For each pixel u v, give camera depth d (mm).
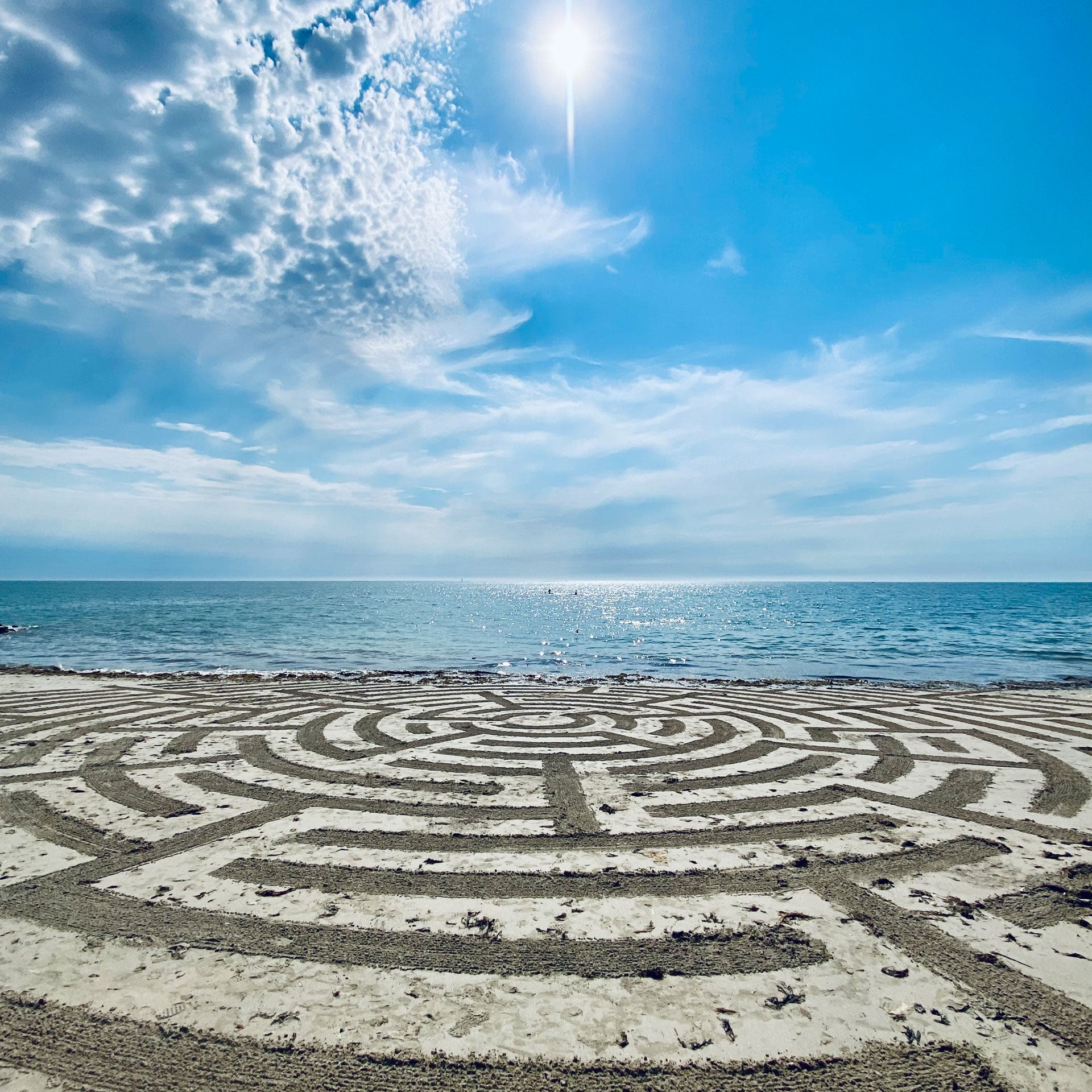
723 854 5426
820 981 3650
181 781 7398
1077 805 6770
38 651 26922
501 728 10781
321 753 8867
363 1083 2881
